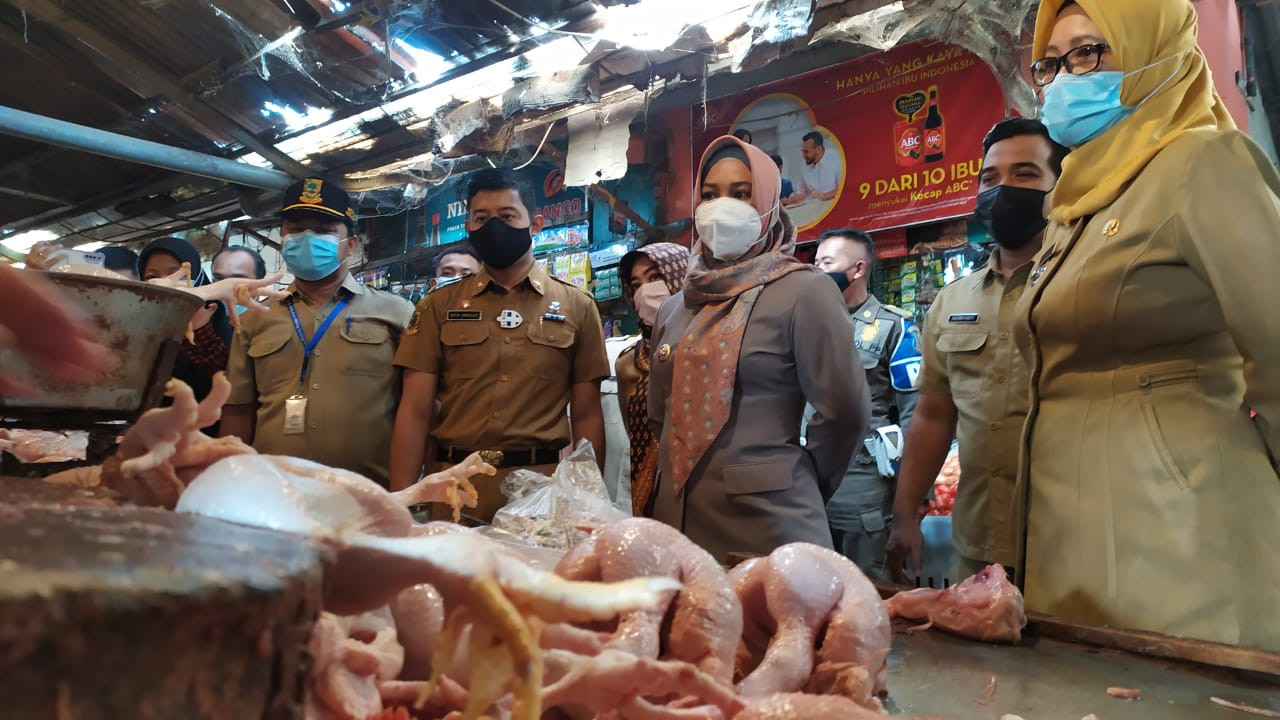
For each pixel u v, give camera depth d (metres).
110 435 1.42
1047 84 2.31
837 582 1.43
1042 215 2.83
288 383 3.66
